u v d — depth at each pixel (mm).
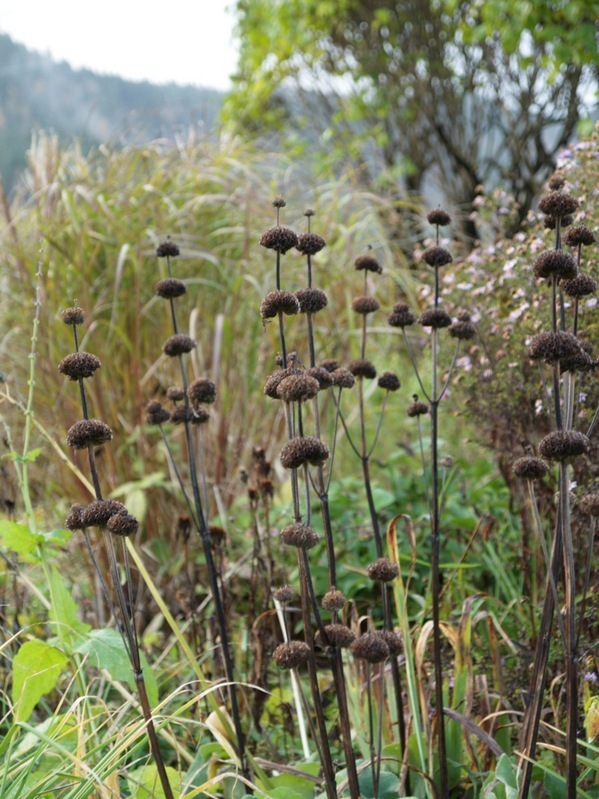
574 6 5492
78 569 3379
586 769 1803
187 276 3982
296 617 3004
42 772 1909
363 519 3254
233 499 3693
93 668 2549
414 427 4301
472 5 6625
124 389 3709
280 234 1595
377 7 7211
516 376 2512
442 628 2070
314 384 1401
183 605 2754
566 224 1646
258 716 2316
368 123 7781
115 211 3924
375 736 2043
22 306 3869
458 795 1979
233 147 4758
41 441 3785
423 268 4406
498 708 2049
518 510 2793
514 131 6648
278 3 7340
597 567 2193
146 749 2312
